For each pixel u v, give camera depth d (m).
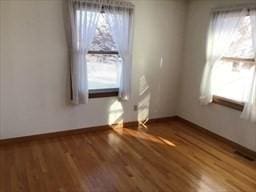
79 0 3.28
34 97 3.41
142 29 4.00
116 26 3.63
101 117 3.99
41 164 2.86
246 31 3.30
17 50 3.16
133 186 2.51
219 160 3.16
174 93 4.64
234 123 3.58
